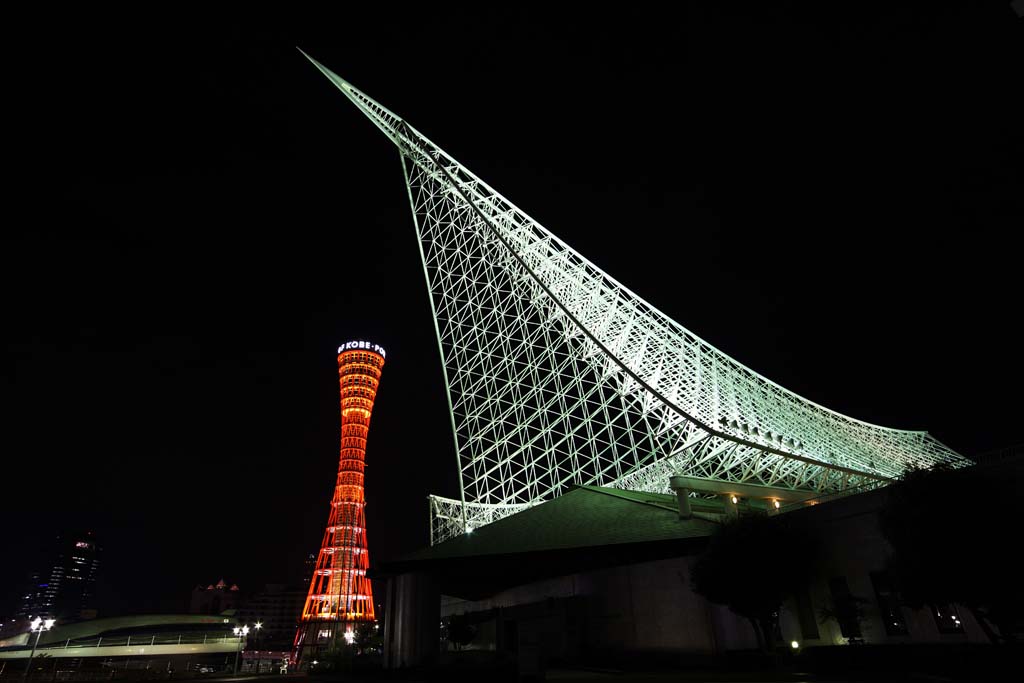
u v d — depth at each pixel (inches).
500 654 1430.9
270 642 7829.7
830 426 2476.6
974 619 975.6
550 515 1770.4
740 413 2017.7
